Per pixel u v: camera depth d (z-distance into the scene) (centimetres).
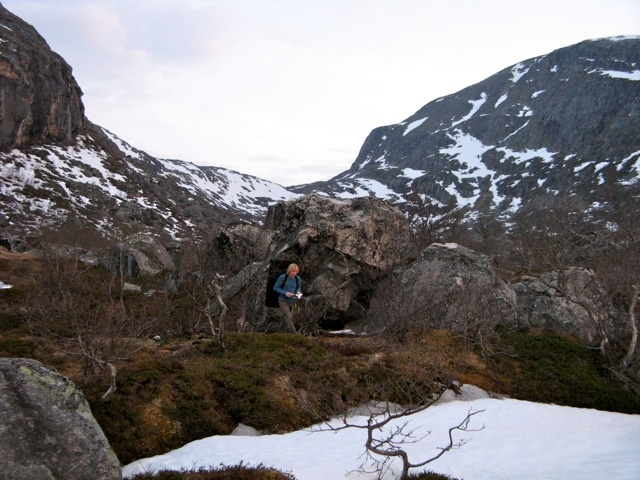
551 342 1811
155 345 1454
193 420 1123
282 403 1238
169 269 2881
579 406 1522
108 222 7581
